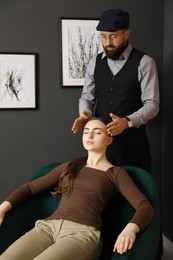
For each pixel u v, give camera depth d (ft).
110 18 6.32
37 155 8.41
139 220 4.85
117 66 6.92
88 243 5.07
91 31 8.23
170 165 8.41
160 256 7.77
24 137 8.30
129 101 6.86
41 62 8.15
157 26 8.55
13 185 8.38
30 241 5.18
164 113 8.69
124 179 5.54
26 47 8.04
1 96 8.04
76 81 8.34
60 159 8.53
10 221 5.60
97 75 7.13
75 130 6.38
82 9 8.18
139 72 6.75
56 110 8.36
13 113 8.18
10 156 8.29
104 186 5.57
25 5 7.92
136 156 7.07
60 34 8.10
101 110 7.11
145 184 5.57
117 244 4.60
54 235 5.33
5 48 7.95
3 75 7.98
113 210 5.73
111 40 6.51
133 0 8.36
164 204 8.82
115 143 7.03
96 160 5.83
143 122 6.55
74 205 5.49
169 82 8.33
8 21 7.89
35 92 8.16
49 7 8.03
